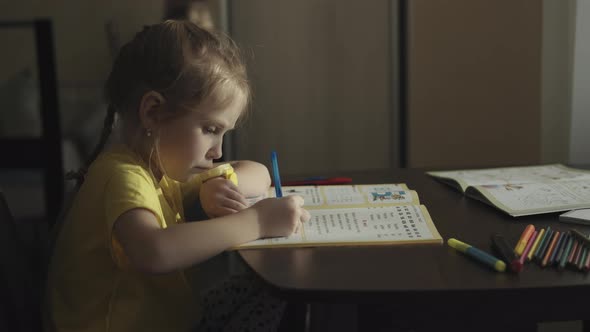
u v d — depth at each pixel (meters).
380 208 0.92
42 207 2.58
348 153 2.70
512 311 0.63
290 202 0.83
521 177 1.12
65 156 2.62
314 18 2.63
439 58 2.33
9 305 0.82
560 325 1.51
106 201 0.81
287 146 2.73
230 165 1.14
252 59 2.59
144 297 0.87
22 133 2.70
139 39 0.90
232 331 0.94
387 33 2.58
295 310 0.75
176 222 0.97
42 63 2.35
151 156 0.91
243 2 2.66
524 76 2.11
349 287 0.62
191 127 0.87
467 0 2.23
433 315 0.66
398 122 2.45
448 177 1.13
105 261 0.86
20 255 0.87
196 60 0.86
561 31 1.76
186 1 2.75
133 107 0.89
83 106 2.85
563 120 1.76
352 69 2.64
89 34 2.92
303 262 0.71
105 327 0.86
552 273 0.66
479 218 0.89
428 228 0.82
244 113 1.02
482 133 2.27
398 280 0.64
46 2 2.95
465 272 0.66
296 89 2.69
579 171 1.17
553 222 0.86
